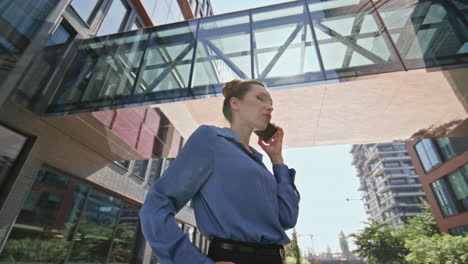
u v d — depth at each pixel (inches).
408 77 159.6
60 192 199.5
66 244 206.4
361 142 251.3
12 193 151.5
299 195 37.2
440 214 610.9
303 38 156.9
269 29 167.9
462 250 368.5
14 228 158.9
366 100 182.5
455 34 127.3
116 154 249.0
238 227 24.3
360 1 158.4
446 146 586.9
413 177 2105.1
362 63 135.3
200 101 199.2
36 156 169.0
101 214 256.7
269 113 36.2
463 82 160.2
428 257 409.7
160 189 25.0
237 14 180.1
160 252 20.7
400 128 223.3
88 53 196.5
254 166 28.8
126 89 164.2
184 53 171.9
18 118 154.0
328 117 207.6
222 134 30.2
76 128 190.2
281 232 27.4
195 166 26.4
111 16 271.1
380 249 1083.9
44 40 173.5
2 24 146.6
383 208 2246.6
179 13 456.1
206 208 27.2
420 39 132.0
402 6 145.9
